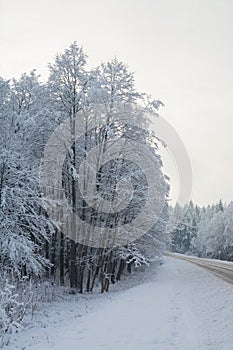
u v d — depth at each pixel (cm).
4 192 1588
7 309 1128
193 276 2866
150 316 1125
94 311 1348
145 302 1459
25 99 2017
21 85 2006
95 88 1931
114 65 2159
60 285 2275
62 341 855
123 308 1309
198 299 1538
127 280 3042
